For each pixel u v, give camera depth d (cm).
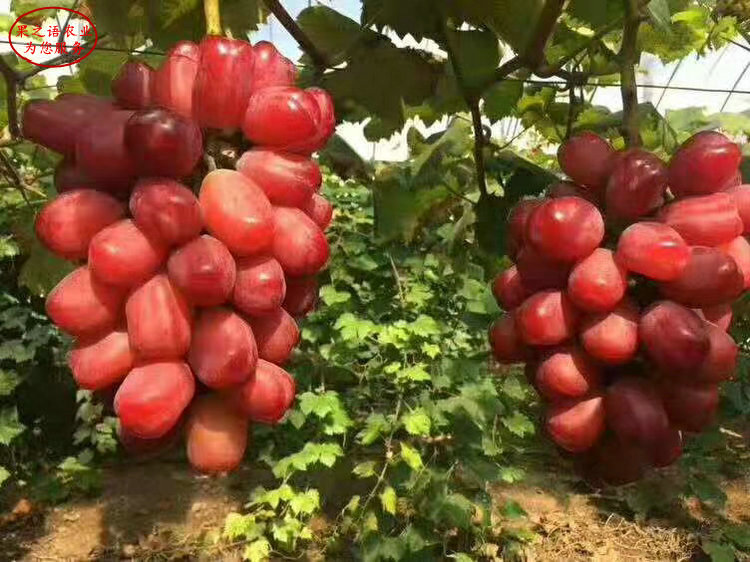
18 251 402
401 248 424
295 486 433
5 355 435
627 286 111
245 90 99
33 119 102
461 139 209
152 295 93
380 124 200
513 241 124
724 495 426
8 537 408
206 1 104
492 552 396
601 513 447
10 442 445
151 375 93
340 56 162
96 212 97
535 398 472
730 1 184
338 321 392
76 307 96
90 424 457
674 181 113
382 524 378
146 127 91
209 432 99
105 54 168
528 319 112
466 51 165
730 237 108
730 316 118
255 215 95
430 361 409
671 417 112
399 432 434
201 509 434
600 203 118
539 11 156
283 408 100
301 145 103
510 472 397
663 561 405
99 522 421
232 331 95
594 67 176
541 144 404
